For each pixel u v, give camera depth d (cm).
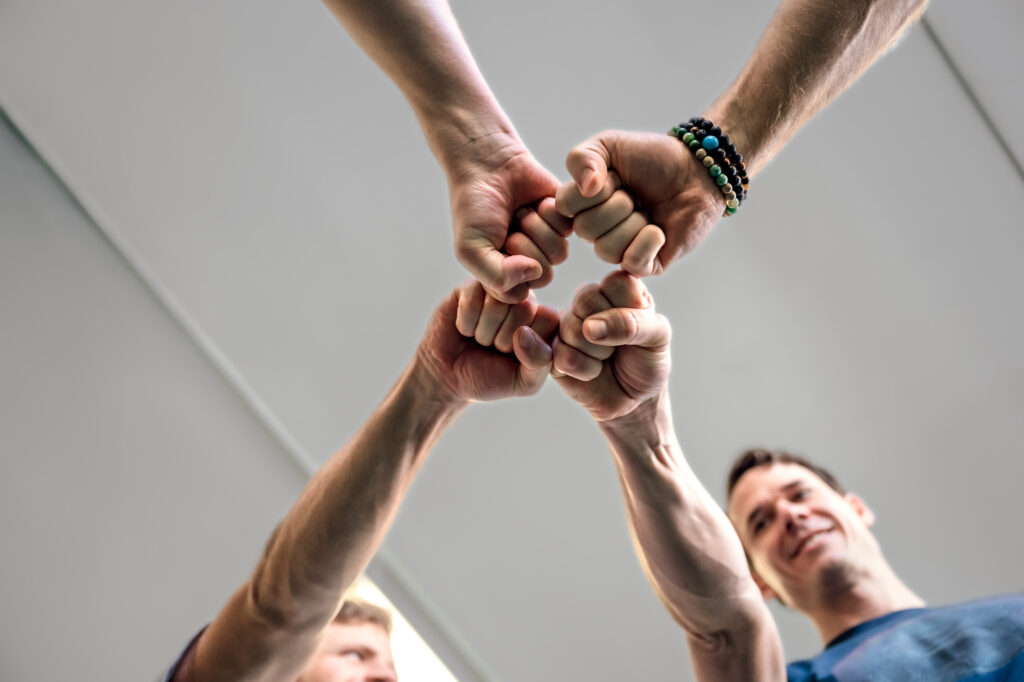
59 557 167
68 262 175
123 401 173
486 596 176
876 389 181
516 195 112
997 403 180
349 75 176
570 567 178
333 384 177
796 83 111
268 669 121
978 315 181
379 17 111
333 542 116
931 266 181
